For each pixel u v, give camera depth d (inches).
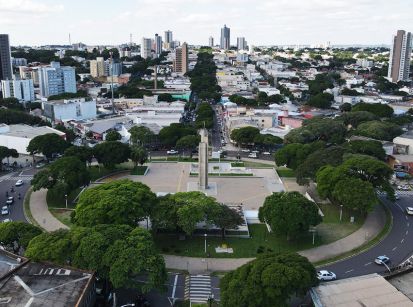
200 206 5851.4
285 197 6038.4
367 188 6382.9
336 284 4197.8
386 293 4035.4
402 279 4357.8
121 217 5565.9
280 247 5762.8
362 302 3892.7
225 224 5782.5
